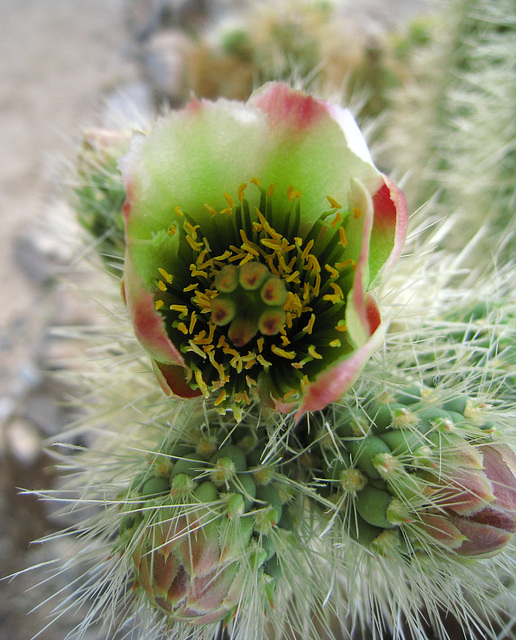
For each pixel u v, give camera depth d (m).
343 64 0.17
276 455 0.07
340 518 0.07
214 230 0.06
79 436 0.16
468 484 0.06
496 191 0.13
